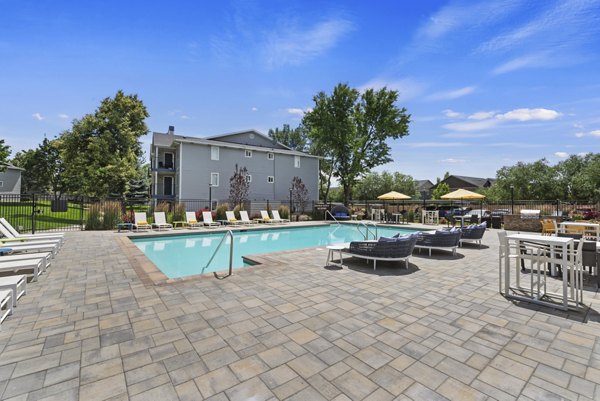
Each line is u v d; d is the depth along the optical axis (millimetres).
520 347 2850
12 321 3381
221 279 5258
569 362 2578
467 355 2693
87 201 15422
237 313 3660
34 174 40406
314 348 2801
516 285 4977
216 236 13602
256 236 14195
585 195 24594
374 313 3703
